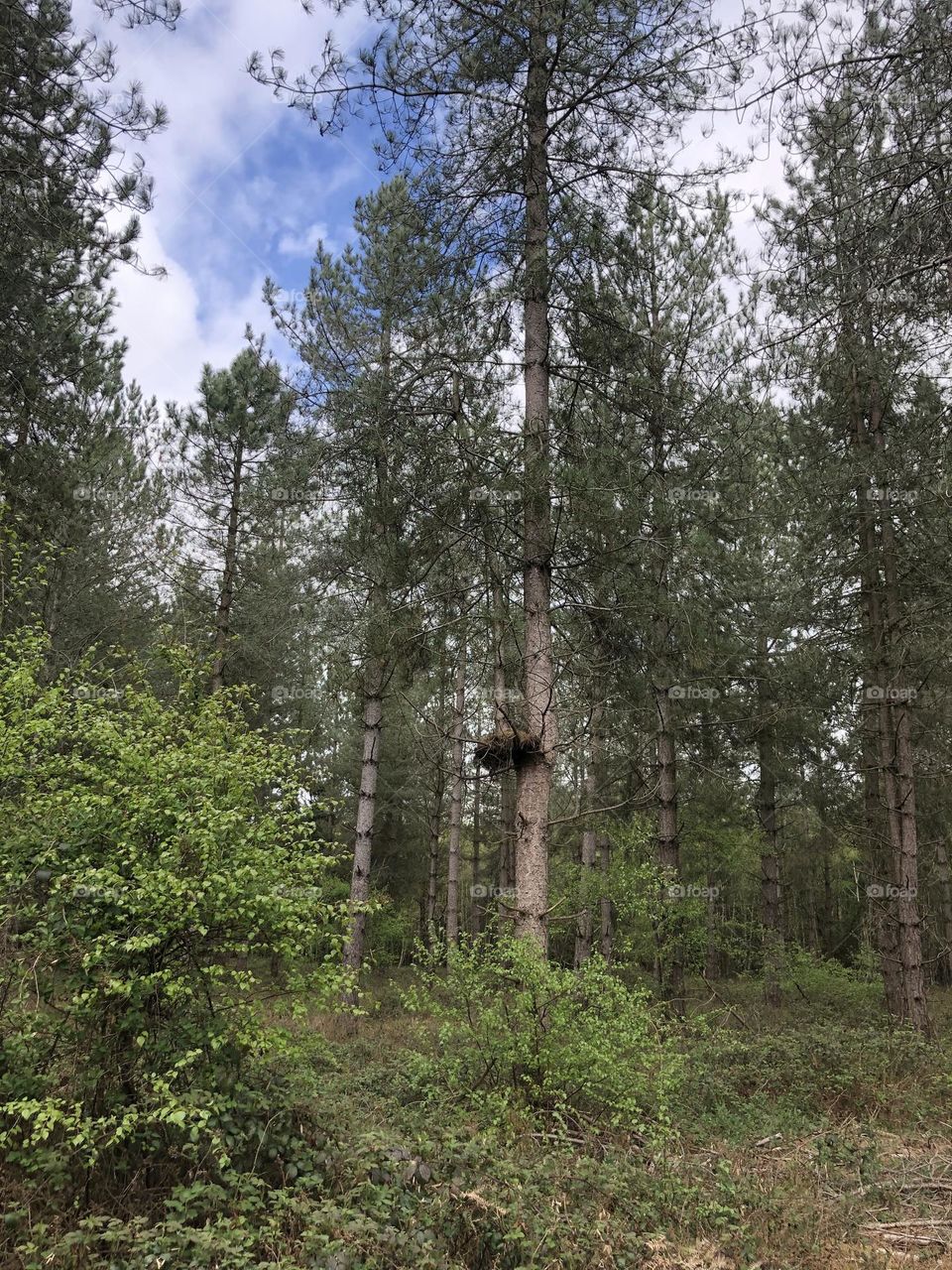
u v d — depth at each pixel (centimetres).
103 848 531
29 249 946
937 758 1394
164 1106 443
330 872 2420
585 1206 480
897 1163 622
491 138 842
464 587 866
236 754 577
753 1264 445
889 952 1329
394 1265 400
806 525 1181
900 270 697
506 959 689
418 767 2019
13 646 598
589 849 1437
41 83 789
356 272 1284
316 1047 565
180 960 515
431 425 822
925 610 1085
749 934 1577
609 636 974
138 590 1645
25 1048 490
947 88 630
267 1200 455
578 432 906
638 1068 654
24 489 1131
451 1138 514
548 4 759
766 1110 734
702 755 1450
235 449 1658
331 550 1132
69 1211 420
